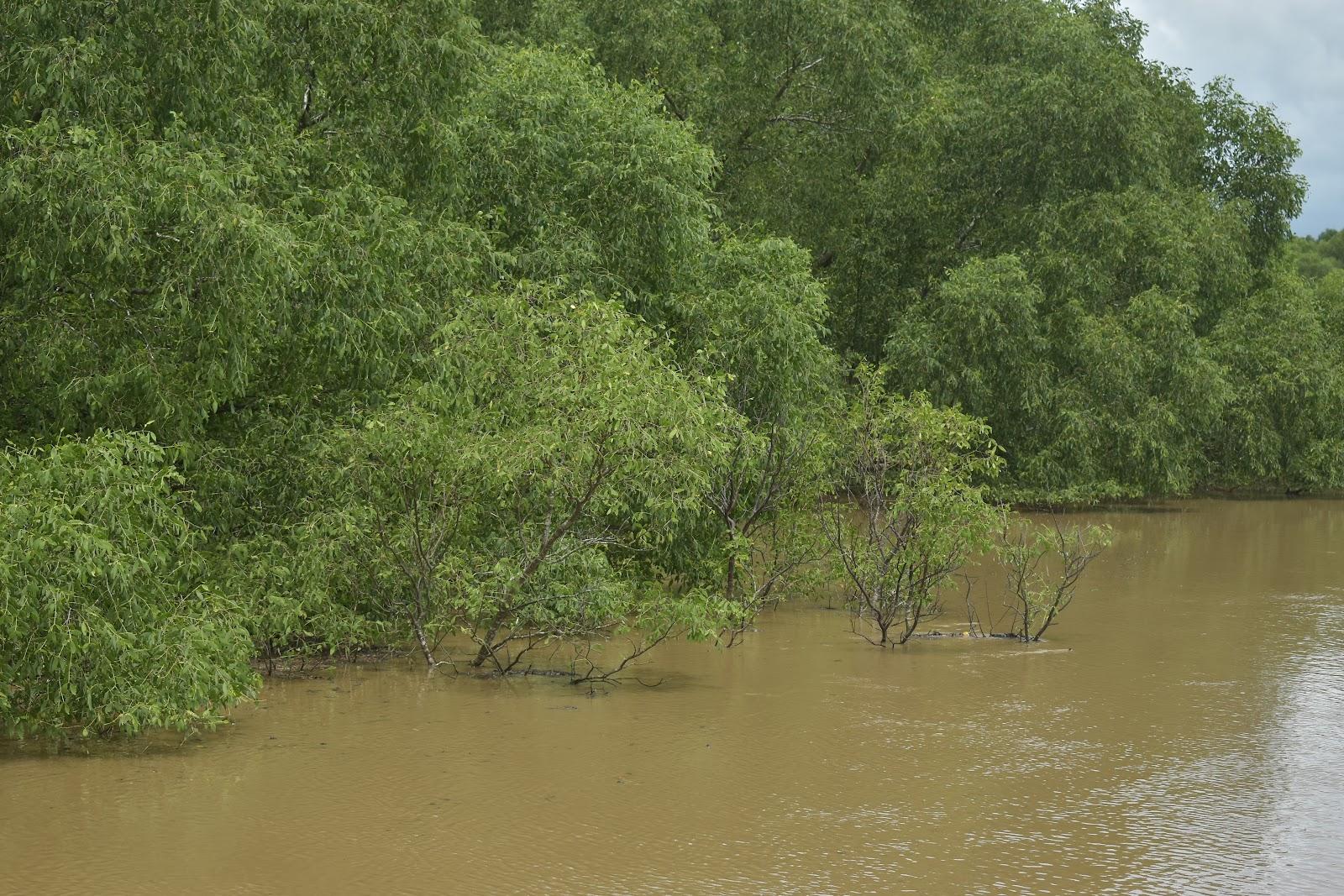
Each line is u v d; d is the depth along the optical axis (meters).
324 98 15.88
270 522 14.14
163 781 9.30
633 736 10.63
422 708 11.58
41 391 13.16
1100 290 33.44
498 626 13.30
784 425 17.17
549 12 30.80
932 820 8.60
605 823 8.46
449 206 16.45
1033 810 8.83
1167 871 7.70
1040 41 35.72
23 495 10.18
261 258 12.27
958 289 32.03
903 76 34.78
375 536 13.30
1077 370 33.50
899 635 15.52
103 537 10.25
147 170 12.24
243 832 8.22
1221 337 39.00
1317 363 38.97
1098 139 34.53
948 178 36.16
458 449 13.06
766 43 33.06
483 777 9.45
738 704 11.84
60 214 11.86
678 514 15.21
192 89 13.45
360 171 15.35
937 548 15.12
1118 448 32.97
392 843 8.04
